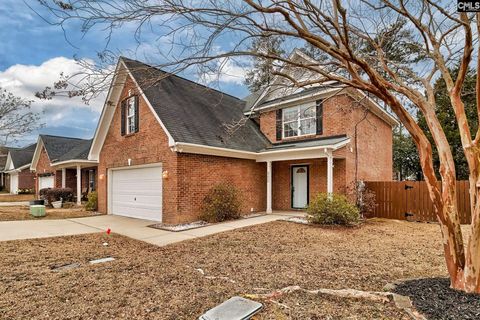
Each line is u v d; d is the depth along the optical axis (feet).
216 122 41.11
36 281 14.10
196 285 13.37
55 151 73.46
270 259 18.11
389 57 17.28
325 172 40.01
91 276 14.79
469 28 10.65
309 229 28.91
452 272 11.63
